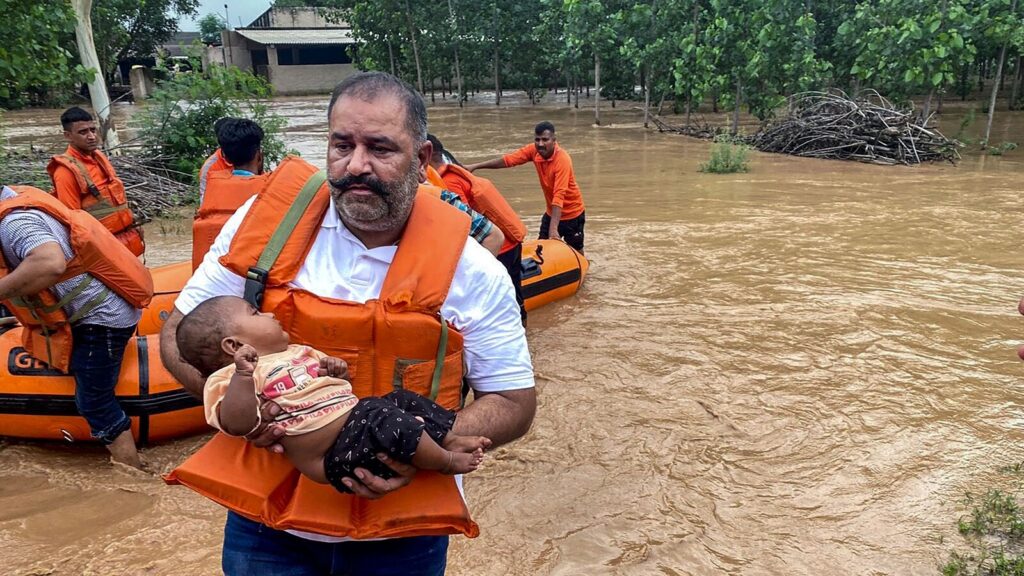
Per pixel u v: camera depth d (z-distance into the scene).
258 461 2.16
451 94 43.81
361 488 1.93
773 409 5.22
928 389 5.49
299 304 2.09
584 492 4.29
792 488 4.29
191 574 3.57
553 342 6.54
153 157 13.91
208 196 5.24
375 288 2.14
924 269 8.54
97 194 6.30
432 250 2.11
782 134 20.34
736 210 12.09
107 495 4.30
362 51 40.69
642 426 5.03
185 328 2.06
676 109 31.16
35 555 3.72
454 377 2.18
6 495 4.29
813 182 15.02
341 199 2.06
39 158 12.76
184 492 4.36
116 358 4.36
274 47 47.91
